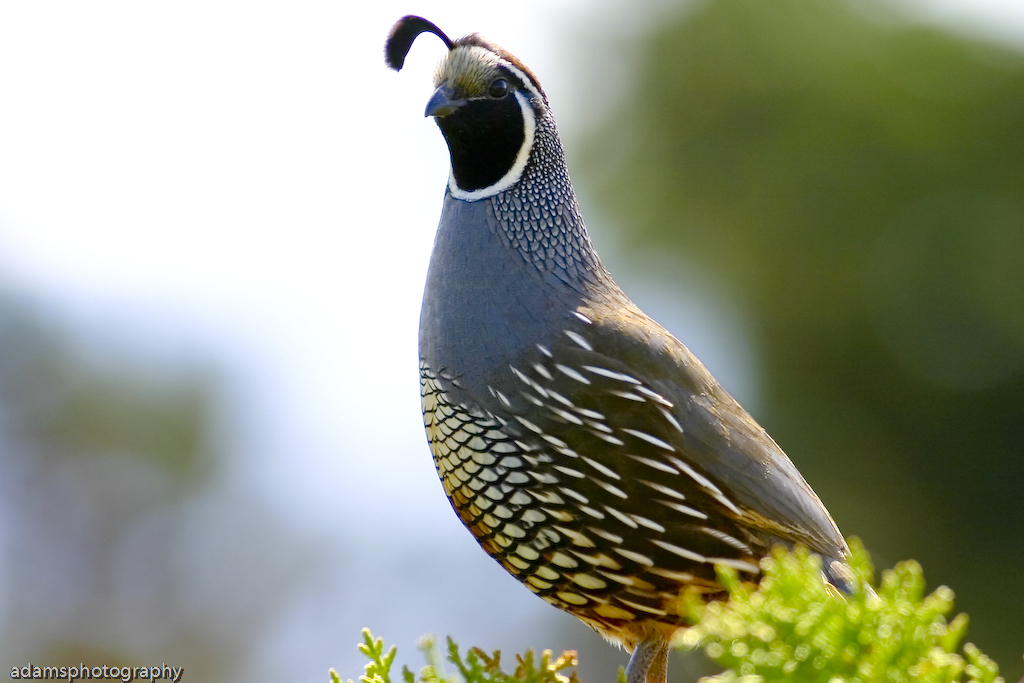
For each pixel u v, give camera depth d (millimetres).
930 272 14758
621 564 5816
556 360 5852
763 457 6023
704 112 16062
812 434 14844
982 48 15406
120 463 17047
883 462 14594
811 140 15547
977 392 14375
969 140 15133
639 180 16297
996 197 14961
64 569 16500
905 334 14719
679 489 5777
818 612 4238
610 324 6012
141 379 17500
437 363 6055
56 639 16078
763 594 4344
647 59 16391
